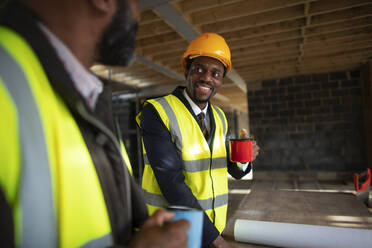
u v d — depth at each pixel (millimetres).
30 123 273
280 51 4215
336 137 5375
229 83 6441
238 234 968
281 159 5742
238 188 4797
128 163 549
